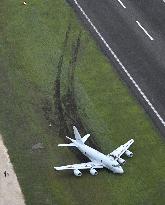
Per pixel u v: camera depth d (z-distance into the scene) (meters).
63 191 197.12
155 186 197.25
